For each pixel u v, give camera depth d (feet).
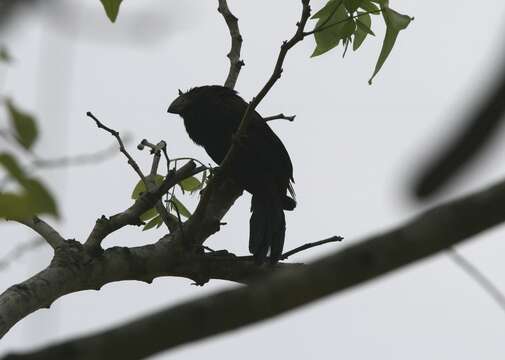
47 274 24.22
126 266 26.03
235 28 33.60
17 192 11.44
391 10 25.00
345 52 28.07
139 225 27.20
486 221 6.69
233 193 31.94
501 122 4.73
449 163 4.87
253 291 7.45
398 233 7.01
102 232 26.03
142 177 27.96
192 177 30.99
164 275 27.09
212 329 7.50
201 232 28.71
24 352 7.48
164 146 28.37
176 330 7.41
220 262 28.07
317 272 7.32
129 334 7.47
